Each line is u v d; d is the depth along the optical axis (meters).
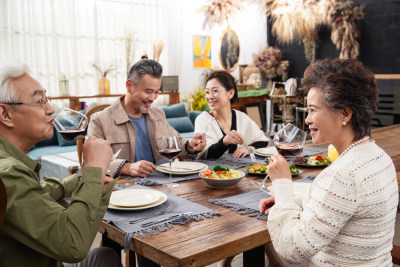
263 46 8.48
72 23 5.75
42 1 5.42
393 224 1.06
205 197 1.57
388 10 6.85
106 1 6.09
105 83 5.92
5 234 0.98
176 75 6.91
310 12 7.74
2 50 5.17
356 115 1.04
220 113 2.65
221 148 2.24
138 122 2.38
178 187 1.72
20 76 1.10
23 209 0.97
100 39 6.05
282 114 7.61
